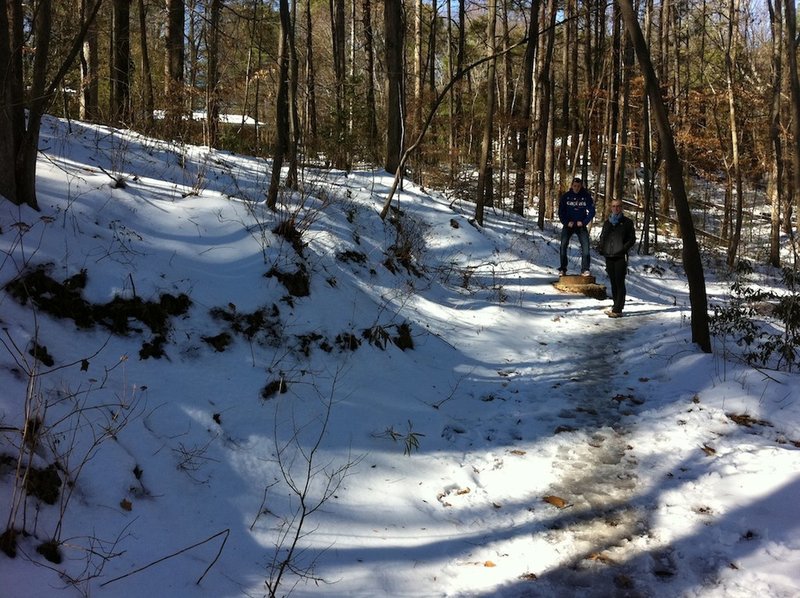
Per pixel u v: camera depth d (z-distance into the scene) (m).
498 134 21.45
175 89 10.59
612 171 18.52
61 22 10.91
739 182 17.55
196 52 13.80
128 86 10.99
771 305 9.52
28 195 4.70
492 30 12.73
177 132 10.05
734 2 19.45
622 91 17.52
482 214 12.91
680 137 19.19
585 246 11.18
